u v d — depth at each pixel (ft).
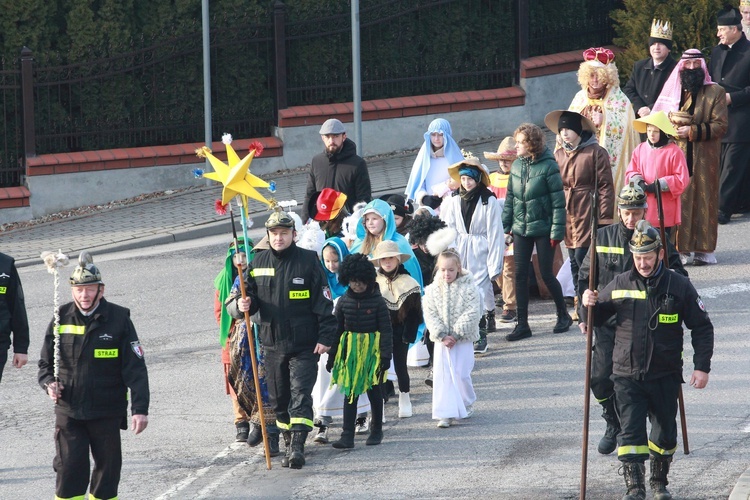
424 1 170.30
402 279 84.33
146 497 72.79
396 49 171.12
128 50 158.20
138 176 157.69
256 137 166.09
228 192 79.66
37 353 104.63
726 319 102.73
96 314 66.23
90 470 72.23
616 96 117.70
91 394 66.03
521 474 73.41
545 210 100.22
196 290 121.90
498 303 114.32
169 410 89.40
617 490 70.33
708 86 117.29
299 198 151.53
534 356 97.14
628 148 117.29
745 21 134.10
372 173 160.04
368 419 84.12
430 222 92.63
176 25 160.66
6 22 152.87
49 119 154.51
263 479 75.15
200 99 162.30
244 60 163.53
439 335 82.07
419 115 170.30
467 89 175.94
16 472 78.07
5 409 90.99
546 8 180.45
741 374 89.45
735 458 74.18
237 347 79.92
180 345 105.29
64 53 156.97
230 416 87.92
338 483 73.67
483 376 93.09
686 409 82.94
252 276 78.38
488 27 175.52
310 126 165.17
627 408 67.41
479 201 101.30
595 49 117.08
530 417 83.87
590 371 68.49
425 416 85.81
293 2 165.89
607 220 105.29
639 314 67.15
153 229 143.84
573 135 105.09
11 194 151.12
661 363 66.74
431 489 71.72
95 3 158.92
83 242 140.67
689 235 118.73
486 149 168.25
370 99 170.30
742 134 131.85
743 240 128.16
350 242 93.09
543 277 102.01
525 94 175.63
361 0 169.17
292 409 76.89
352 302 78.89
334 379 79.10
